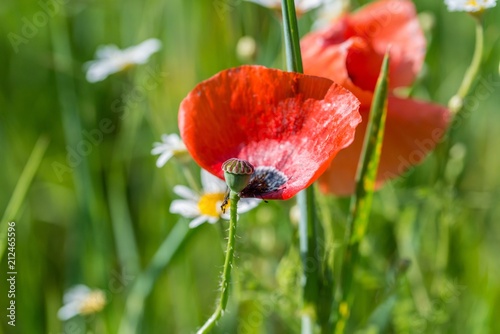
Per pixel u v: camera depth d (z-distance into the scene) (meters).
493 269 0.68
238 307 0.58
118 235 0.69
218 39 0.72
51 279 0.79
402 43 0.52
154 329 0.66
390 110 0.51
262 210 0.61
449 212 0.60
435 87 0.74
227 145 0.42
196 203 0.52
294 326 0.52
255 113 0.42
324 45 0.50
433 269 0.66
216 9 0.72
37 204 0.83
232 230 0.40
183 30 0.73
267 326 0.62
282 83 0.41
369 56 0.51
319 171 0.40
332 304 0.47
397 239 0.65
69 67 0.71
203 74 0.73
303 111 0.41
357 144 0.50
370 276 0.56
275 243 0.61
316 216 0.46
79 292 0.65
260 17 0.72
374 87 0.51
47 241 0.82
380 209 0.63
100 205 0.70
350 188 0.51
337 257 0.59
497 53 0.66
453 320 0.63
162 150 0.53
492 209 0.76
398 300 0.59
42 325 0.69
